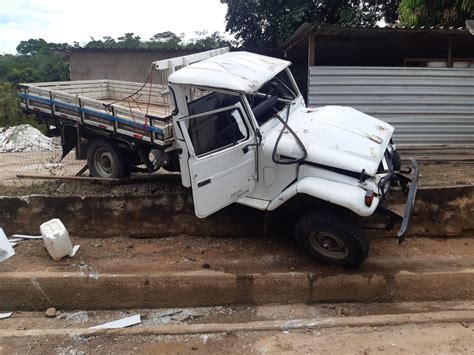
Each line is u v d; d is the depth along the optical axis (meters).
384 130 5.55
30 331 4.44
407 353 4.05
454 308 4.83
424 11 10.41
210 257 5.46
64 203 6.00
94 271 5.07
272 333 4.41
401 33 8.84
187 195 5.93
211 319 4.75
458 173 7.27
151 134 5.82
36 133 13.45
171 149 5.91
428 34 9.00
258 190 5.07
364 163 4.58
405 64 10.88
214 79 4.70
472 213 5.93
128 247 5.75
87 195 6.14
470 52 11.66
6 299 4.92
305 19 13.64
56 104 6.69
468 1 9.26
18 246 5.71
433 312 4.70
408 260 5.34
